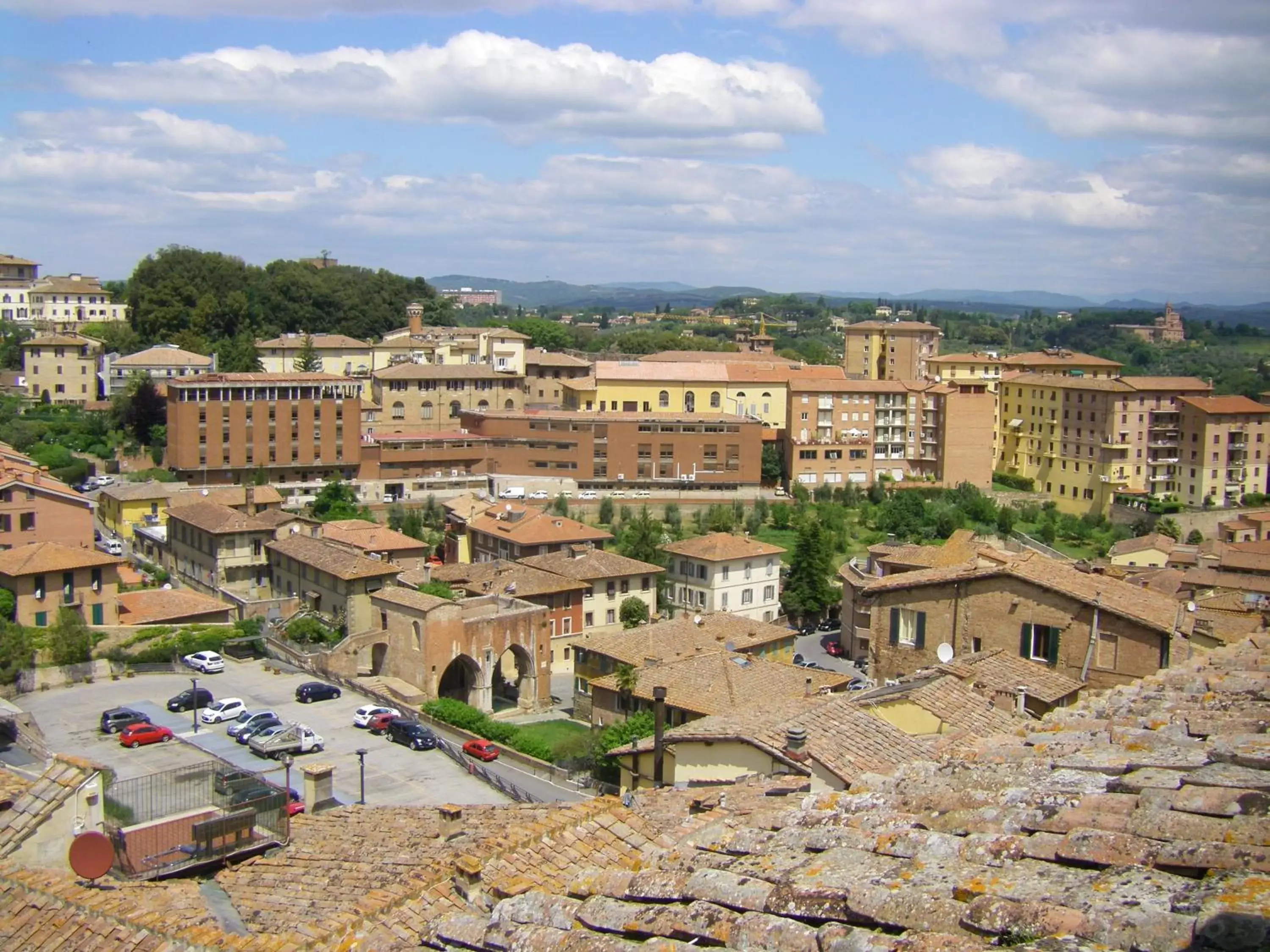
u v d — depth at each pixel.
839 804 17.59
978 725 36.78
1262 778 14.36
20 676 98.31
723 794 26.39
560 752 90.75
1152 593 48.31
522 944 14.09
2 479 124.38
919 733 37.06
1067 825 13.90
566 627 126.69
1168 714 21.62
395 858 27.25
